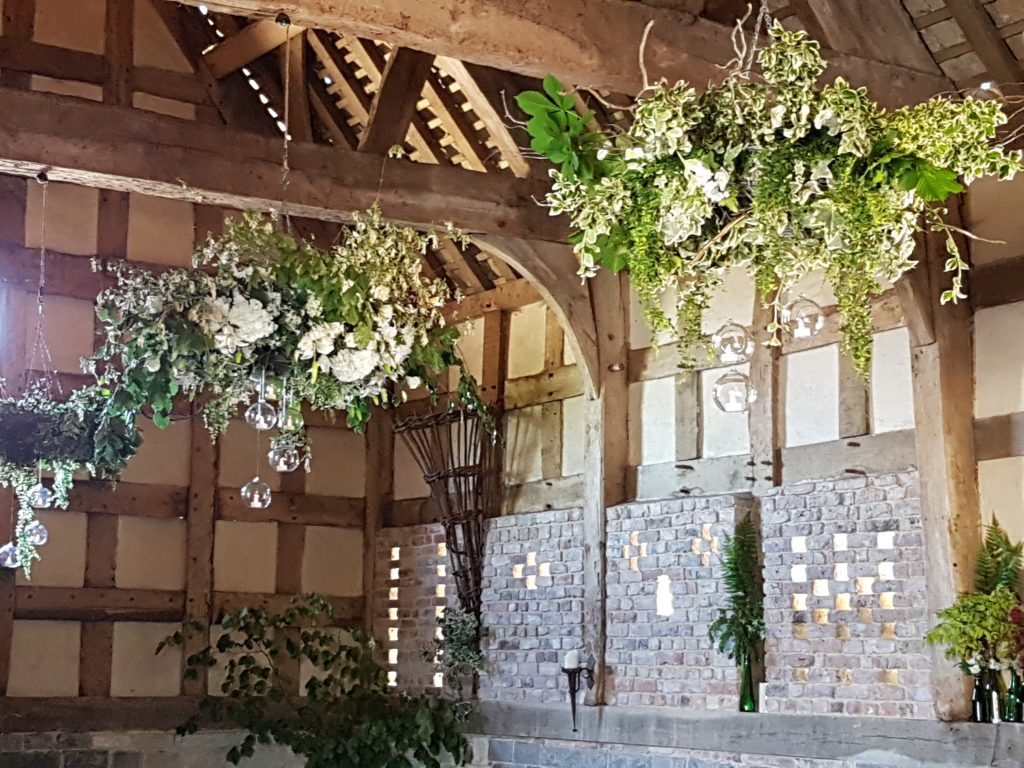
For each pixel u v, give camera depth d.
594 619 8.34
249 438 10.09
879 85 6.00
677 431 8.23
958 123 3.60
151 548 9.57
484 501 9.49
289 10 4.38
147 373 5.14
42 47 9.20
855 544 6.93
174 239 9.72
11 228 9.16
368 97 9.34
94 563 9.33
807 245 3.72
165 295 4.99
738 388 4.32
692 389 8.17
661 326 4.04
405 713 9.49
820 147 3.57
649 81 5.04
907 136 3.59
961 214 6.71
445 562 9.81
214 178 6.68
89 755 9.08
